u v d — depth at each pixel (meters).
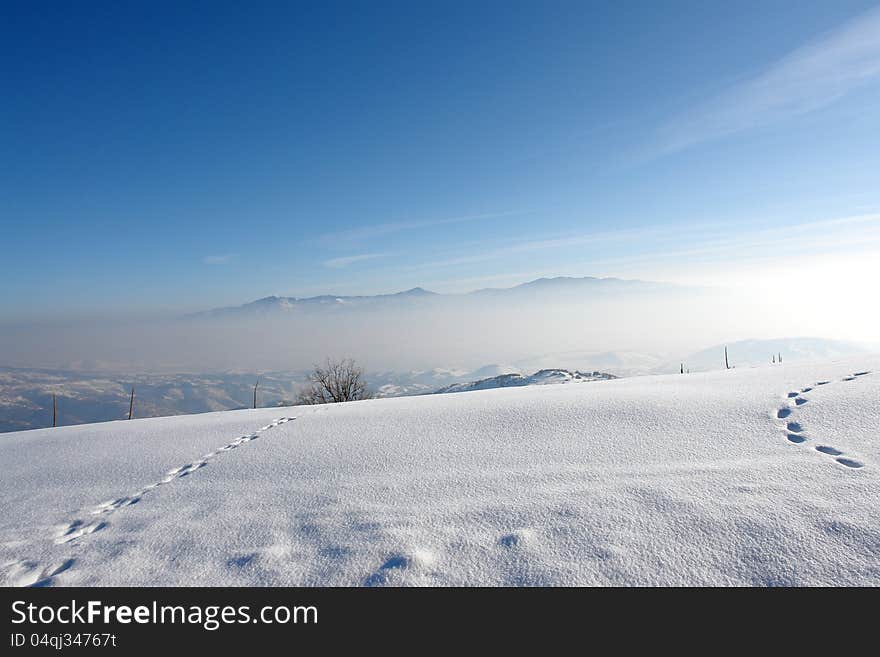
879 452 4.87
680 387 9.38
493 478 5.47
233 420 10.52
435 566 3.76
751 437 5.93
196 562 4.18
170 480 6.45
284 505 5.23
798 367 10.32
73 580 4.06
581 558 3.66
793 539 3.55
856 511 3.78
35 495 6.25
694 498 4.36
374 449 7.02
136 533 4.84
